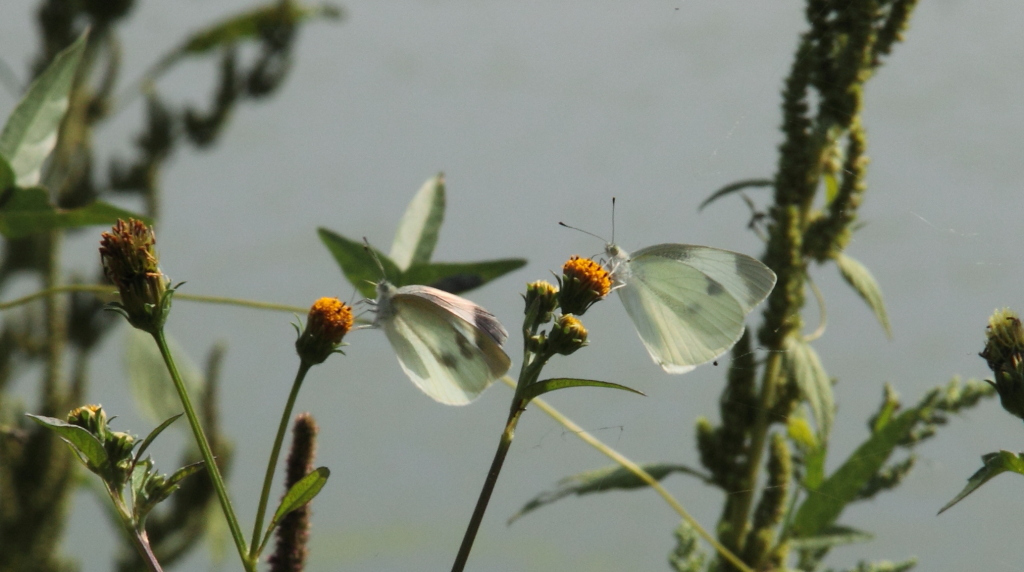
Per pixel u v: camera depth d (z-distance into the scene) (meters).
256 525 1.92
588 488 2.01
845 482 2.00
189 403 1.92
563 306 1.94
